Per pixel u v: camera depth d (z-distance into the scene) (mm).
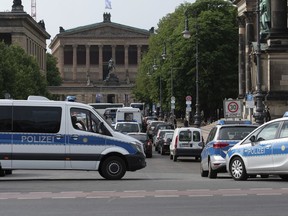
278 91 86000
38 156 45406
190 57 146875
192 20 149000
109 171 45844
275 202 29266
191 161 76188
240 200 30125
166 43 168375
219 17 150000
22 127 45500
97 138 45906
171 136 90188
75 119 45969
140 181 42969
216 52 146125
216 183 39750
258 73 63906
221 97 147500
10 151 45250
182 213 26250
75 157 45688
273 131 40531
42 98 49281
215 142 45969
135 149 46281
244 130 46188
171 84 147375
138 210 27375
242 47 133750
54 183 41906
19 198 32312
